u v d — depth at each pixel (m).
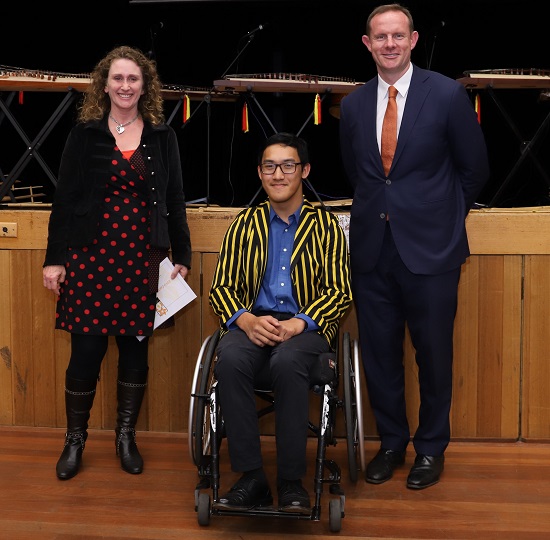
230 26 3.80
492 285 2.69
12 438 2.75
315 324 2.14
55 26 3.79
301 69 3.88
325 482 2.08
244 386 2.01
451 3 3.55
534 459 2.57
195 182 3.93
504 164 3.79
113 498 2.23
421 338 2.30
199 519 2.05
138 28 3.80
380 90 2.23
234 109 3.79
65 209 2.27
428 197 2.21
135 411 2.48
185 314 2.77
